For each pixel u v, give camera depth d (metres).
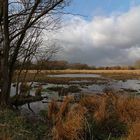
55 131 11.53
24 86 27.30
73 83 52.06
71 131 11.16
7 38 17.56
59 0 17.77
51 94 31.44
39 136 11.95
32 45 22.88
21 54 22.45
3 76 17.78
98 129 12.73
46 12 17.81
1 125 11.61
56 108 15.70
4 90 17.73
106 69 163.38
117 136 12.38
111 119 13.55
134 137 10.22
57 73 114.50
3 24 17.77
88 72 127.50
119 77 82.25
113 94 15.94
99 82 56.50
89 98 15.58
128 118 13.52
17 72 25.36
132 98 15.00
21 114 15.62
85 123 11.76
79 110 12.80
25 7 18.08
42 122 14.56
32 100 25.58
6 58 17.69
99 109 13.68
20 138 10.75
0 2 17.39
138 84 52.50
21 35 18.09
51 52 26.47
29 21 17.84
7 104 17.72
